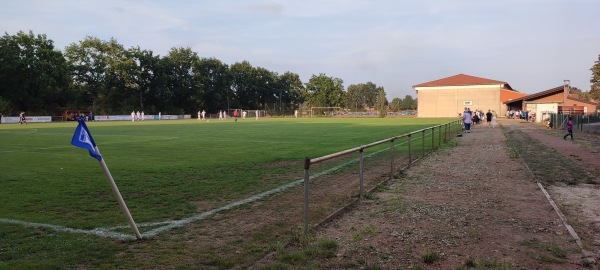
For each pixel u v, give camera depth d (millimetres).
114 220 6484
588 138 24297
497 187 9086
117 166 12734
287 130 33906
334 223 6266
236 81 120000
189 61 100500
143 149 18078
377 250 5000
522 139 23469
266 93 126312
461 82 81938
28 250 5020
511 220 6336
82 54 84438
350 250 4996
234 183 9781
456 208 7137
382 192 8664
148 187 9312
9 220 6473
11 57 68312
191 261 4652
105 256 4812
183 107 102125
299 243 5238
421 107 84188
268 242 5312
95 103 87250
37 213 6965
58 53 74812
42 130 34969
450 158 14539
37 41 73062
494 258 4711
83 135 4891
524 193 8422
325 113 102062
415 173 11188
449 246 5148
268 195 8398
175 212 7016
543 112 49062
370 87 163000
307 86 123250
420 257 4766
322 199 7980
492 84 78938
